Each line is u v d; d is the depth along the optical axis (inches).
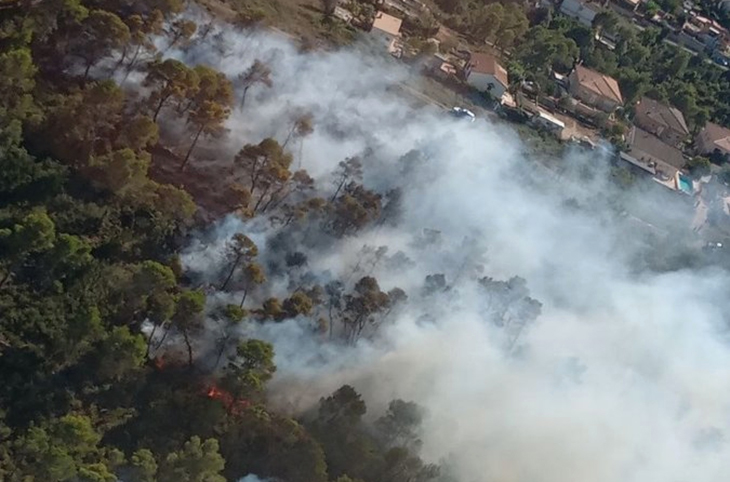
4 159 5442.9
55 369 4756.4
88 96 5748.0
